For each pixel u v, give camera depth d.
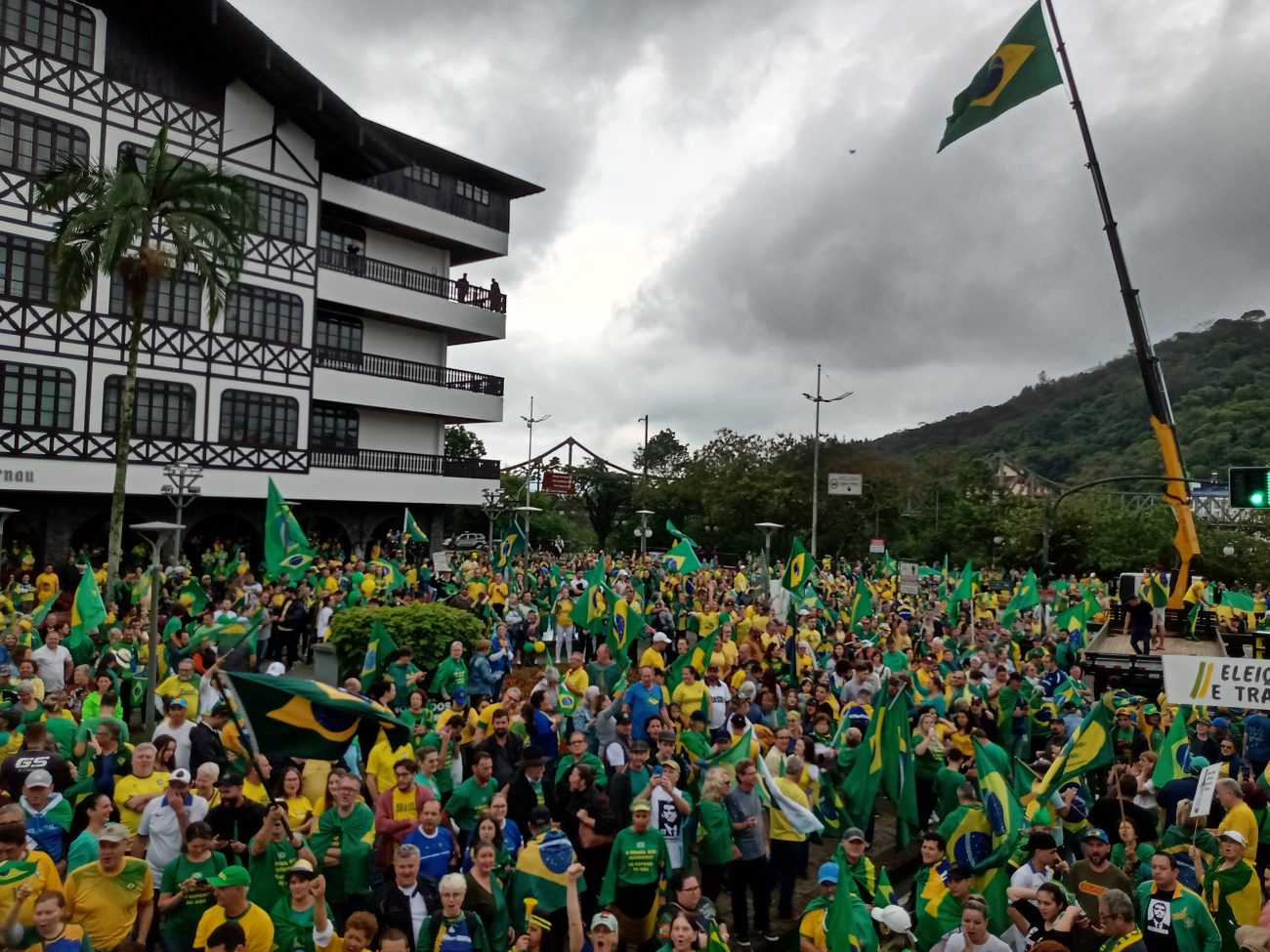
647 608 23.16
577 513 80.38
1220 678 9.61
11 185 28.55
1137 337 23.28
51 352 29.53
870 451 64.56
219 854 6.86
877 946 7.05
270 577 20.59
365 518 40.12
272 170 35.41
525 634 21.20
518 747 9.45
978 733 9.84
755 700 12.68
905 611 24.72
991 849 8.48
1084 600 25.36
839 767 11.33
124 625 16.53
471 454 77.94
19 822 6.20
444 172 43.25
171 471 23.41
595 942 6.29
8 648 13.71
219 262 26.81
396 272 41.38
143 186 23.17
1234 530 49.62
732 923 9.71
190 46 32.56
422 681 13.68
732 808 9.16
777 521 58.72
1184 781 10.13
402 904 6.81
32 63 28.97
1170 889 7.21
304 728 7.07
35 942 5.75
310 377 36.91
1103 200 23.23
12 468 28.53
